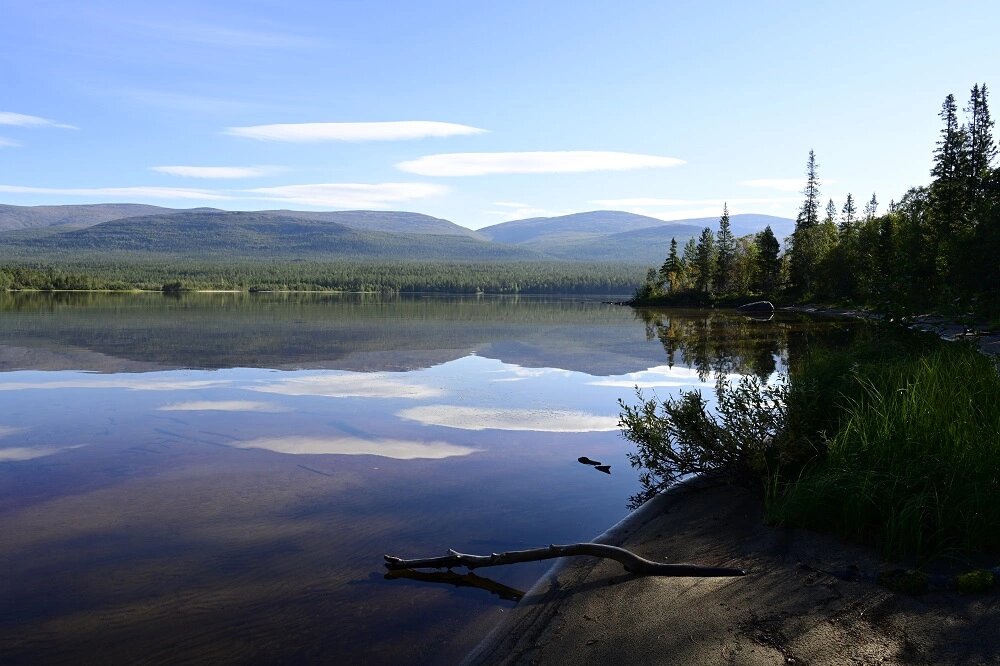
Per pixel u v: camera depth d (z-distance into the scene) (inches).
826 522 237.3
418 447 411.2
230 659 179.3
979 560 203.3
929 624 170.4
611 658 169.6
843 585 194.5
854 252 2669.8
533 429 461.7
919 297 1019.3
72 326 1320.1
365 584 223.0
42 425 465.1
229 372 716.7
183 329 1274.6
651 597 200.2
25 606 208.2
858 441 267.3
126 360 808.9
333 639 188.5
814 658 160.4
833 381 398.3
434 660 178.1
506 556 227.0
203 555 246.4
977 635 163.5
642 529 261.1
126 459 380.5
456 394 592.7
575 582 217.3
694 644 171.5
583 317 1966.0
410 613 203.2
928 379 334.0
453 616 201.3
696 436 304.3
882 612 178.1
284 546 255.0
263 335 1170.0
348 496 315.3
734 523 254.7
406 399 567.8
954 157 2222.0
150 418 489.1
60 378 666.2
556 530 269.9
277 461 377.4
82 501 307.3
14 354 857.5
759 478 289.4
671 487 312.3
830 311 2365.9
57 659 179.3
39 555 246.1
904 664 155.2
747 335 1238.9
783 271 3508.9
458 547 253.1
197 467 364.5
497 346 1027.9
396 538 263.1
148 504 303.9
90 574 230.7
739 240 4242.1
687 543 240.2
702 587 203.6
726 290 3754.9
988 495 215.3
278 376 690.8
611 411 521.3
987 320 1119.6
